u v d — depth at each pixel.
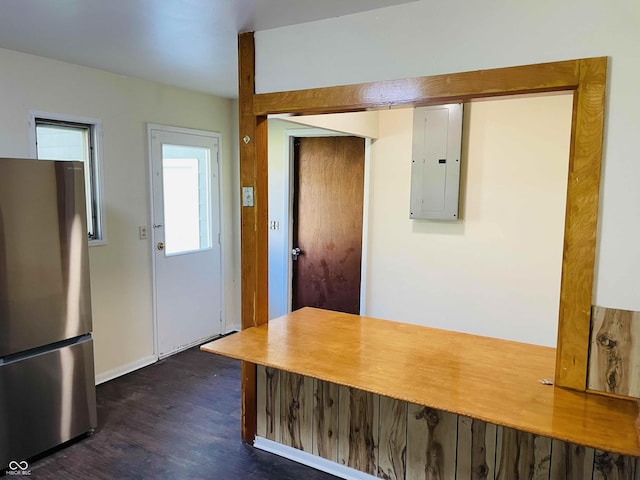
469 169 3.49
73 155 3.36
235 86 3.96
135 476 2.49
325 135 4.18
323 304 4.39
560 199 3.20
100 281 3.55
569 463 1.93
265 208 2.66
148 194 3.87
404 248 3.85
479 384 1.88
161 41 2.65
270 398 2.69
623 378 1.76
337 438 2.48
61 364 2.70
